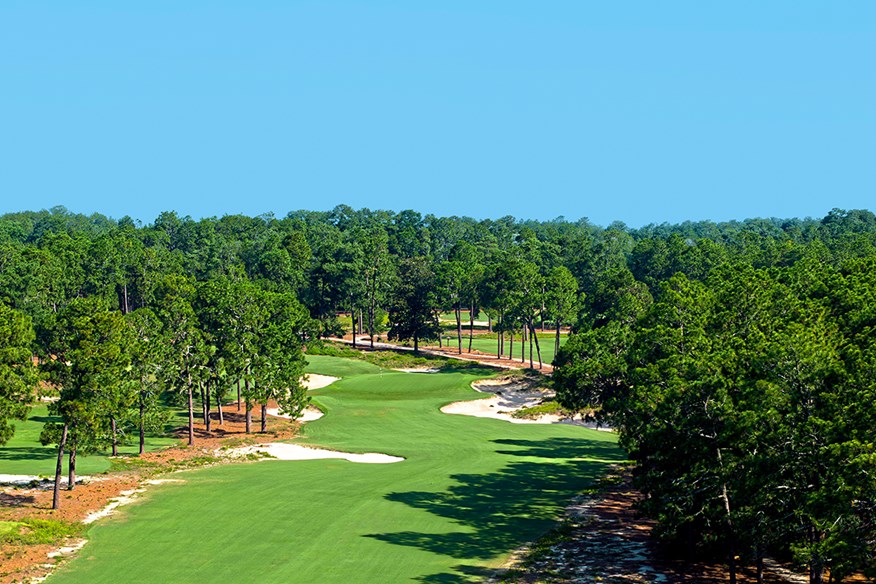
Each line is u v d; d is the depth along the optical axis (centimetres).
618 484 7194
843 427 3850
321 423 10162
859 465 3641
